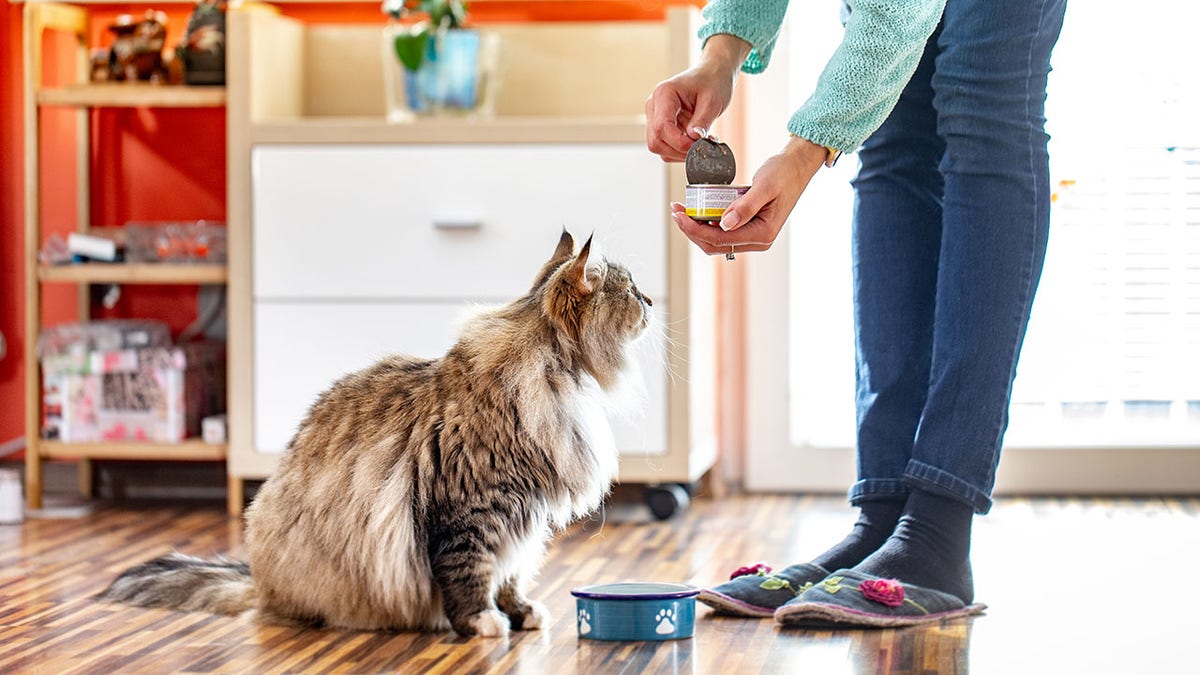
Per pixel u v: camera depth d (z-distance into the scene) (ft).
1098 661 5.96
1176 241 11.04
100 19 11.89
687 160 6.22
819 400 11.57
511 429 6.51
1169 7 11.00
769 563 8.46
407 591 6.57
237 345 10.57
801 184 6.08
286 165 10.44
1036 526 9.77
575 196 10.20
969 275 6.61
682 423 10.18
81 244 10.90
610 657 6.08
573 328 6.63
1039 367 11.20
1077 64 11.05
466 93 10.94
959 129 6.57
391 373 6.93
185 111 11.87
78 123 11.86
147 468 11.72
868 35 5.95
